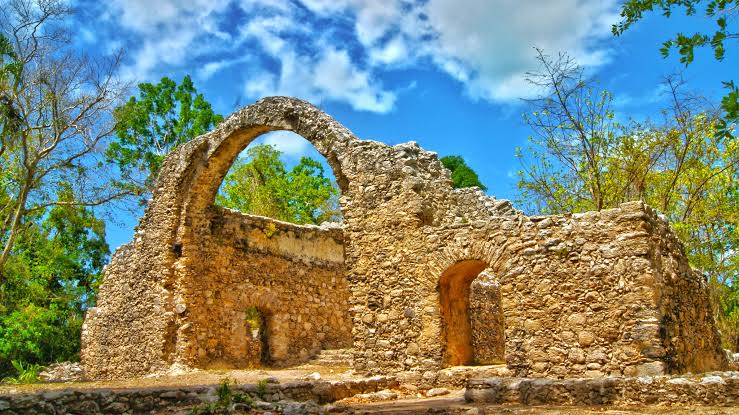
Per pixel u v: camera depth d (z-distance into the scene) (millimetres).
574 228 12648
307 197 40875
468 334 15430
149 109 41344
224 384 9875
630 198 21812
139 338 20891
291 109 18234
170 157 21656
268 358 21719
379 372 14891
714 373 9688
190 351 19641
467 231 14094
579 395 10156
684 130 20781
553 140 21656
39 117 22922
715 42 7309
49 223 34000
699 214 22438
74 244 35719
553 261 12734
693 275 13945
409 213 15172
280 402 9711
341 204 16422
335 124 17297
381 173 15891
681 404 9305
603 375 11742
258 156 41062
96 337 22828
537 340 12602
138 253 21734
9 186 26172
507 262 13266
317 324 23531
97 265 36562
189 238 20594
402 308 14852
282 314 22438
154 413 9906
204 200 21062
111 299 22562
